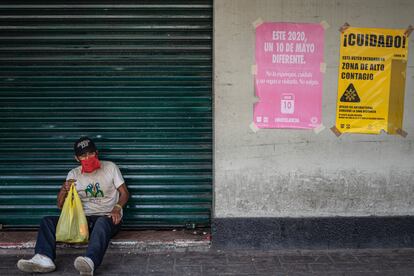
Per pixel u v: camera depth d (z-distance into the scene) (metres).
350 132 4.62
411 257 4.52
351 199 4.68
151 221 4.89
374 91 4.60
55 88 4.74
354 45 4.54
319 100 4.58
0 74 4.71
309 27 4.50
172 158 4.82
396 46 4.57
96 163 4.38
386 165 4.66
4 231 4.87
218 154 4.60
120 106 4.77
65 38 4.65
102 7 4.61
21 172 4.83
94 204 4.45
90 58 4.70
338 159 4.64
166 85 4.75
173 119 4.79
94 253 3.92
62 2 4.60
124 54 4.71
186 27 4.64
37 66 4.70
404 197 4.70
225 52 4.50
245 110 4.56
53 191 4.85
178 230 4.89
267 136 4.60
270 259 4.47
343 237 4.70
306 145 4.62
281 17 4.48
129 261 4.38
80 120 4.79
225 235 4.66
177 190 4.86
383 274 4.14
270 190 4.65
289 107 4.57
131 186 4.84
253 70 4.52
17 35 4.64
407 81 4.62
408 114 4.65
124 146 4.81
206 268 4.25
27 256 4.50
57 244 4.55
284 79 4.55
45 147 4.79
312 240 4.69
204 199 4.86
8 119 4.76
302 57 4.53
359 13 4.51
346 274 4.14
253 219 4.66
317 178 4.65
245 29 4.48
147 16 4.62
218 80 4.52
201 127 4.80
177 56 4.70
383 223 4.70
